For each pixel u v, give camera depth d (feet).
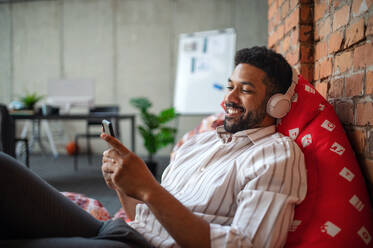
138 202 3.05
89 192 8.70
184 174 3.03
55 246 1.91
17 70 18.21
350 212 2.26
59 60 17.80
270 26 6.15
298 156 2.42
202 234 1.98
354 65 2.95
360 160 2.83
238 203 2.32
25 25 18.01
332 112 2.90
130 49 17.10
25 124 17.72
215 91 14.74
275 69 2.68
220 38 15.02
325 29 3.79
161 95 16.89
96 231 2.52
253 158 2.41
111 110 13.25
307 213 2.32
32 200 2.18
